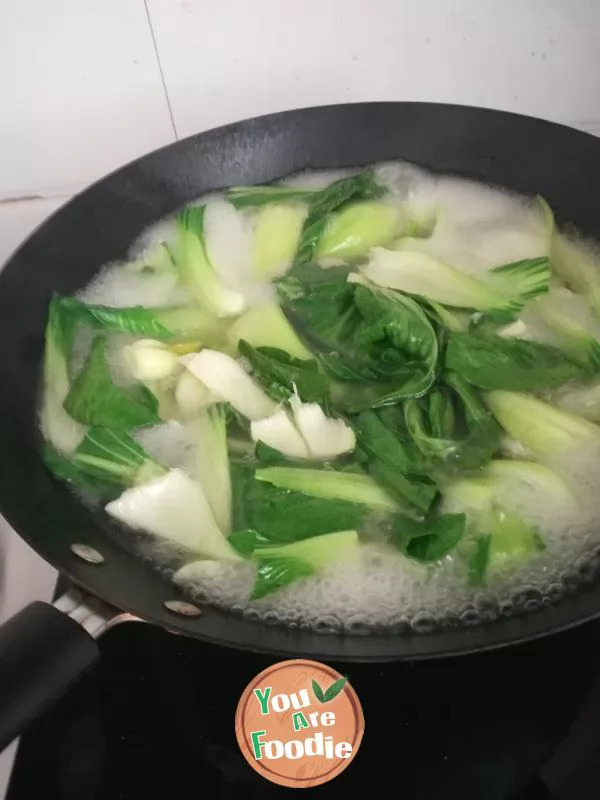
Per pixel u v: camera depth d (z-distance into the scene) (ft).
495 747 1.01
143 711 1.06
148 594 1.00
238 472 1.12
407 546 1.03
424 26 1.49
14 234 1.64
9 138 1.53
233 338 1.30
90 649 0.89
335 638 0.96
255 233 1.45
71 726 1.05
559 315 1.28
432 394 1.19
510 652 1.09
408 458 1.12
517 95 1.62
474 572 1.02
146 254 1.46
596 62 1.57
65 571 0.97
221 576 1.04
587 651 1.09
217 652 1.10
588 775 0.98
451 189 1.51
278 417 1.14
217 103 1.56
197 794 0.99
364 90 1.58
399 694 1.05
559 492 1.09
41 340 1.30
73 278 1.39
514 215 1.46
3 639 0.87
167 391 1.25
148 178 1.47
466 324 1.28
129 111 1.53
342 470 1.12
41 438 1.19
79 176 1.61
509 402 1.17
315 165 1.56
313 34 1.48
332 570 1.04
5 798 1.00
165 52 1.46
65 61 1.44
